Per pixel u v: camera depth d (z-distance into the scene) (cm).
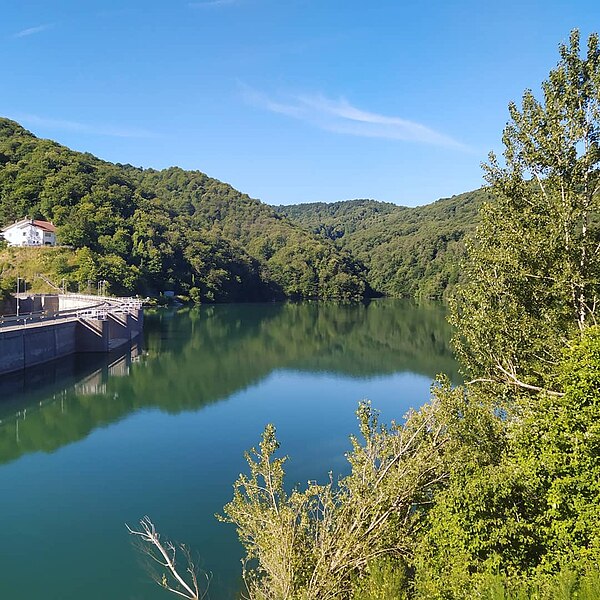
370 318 10662
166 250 13700
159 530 1922
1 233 11856
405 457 1353
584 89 1569
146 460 2702
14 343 4616
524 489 1133
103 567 1659
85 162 16862
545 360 1577
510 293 1675
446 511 1135
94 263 10888
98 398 4059
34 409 3734
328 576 1170
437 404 1455
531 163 1661
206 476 2478
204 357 5944
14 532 1909
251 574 1487
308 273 16750
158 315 10844
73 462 2678
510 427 1359
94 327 5962
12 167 14288
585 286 1551
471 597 968
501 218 1728
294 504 1325
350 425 3325
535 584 968
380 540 1227
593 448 1029
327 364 5519
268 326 9231
